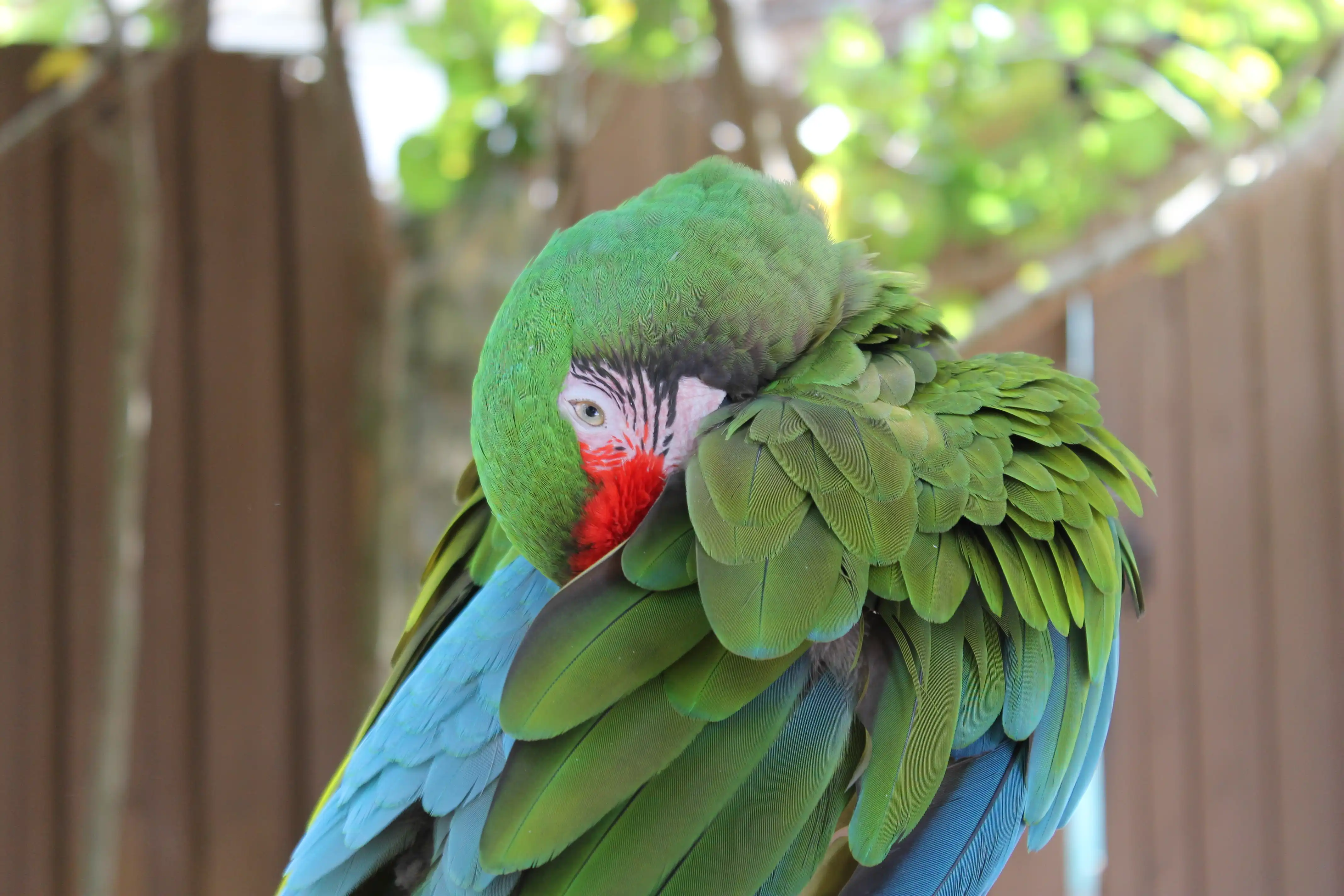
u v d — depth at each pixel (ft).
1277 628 12.66
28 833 10.11
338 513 10.77
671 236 4.71
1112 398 12.18
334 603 10.78
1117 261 11.02
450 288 11.41
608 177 11.65
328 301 10.70
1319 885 12.76
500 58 11.91
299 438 10.69
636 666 3.45
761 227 4.86
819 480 3.81
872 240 11.89
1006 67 12.28
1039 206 12.25
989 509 4.08
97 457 10.17
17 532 10.05
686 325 4.61
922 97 12.30
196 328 10.44
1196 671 12.50
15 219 10.02
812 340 4.90
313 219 10.66
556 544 4.48
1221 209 11.44
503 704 3.38
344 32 10.18
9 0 11.43
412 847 3.93
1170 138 12.85
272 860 10.70
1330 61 13.53
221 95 10.46
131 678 9.91
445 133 11.08
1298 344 12.62
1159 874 12.44
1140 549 11.46
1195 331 12.39
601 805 3.28
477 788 3.85
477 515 5.76
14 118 10.16
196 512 10.50
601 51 11.03
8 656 10.05
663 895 3.24
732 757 3.41
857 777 3.71
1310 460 12.67
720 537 3.59
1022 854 12.09
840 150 12.19
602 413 4.51
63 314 10.12
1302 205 12.59
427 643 5.40
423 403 11.32
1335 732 12.79
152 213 9.52
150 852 10.43
